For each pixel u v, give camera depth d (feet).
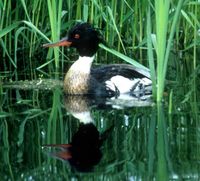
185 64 52.70
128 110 39.17
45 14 56.13
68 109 40.27
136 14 55.31
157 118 36.88
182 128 34.58
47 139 33.96
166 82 46.21
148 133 33.96
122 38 58.65
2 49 56.59
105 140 33.24
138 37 56.90
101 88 44.55
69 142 33.22
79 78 44.70
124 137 33.63
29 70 52.16
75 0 56.54
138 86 45.11
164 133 33.81
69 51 58.34
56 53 52.13
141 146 31.78
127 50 57.21
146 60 53.78
